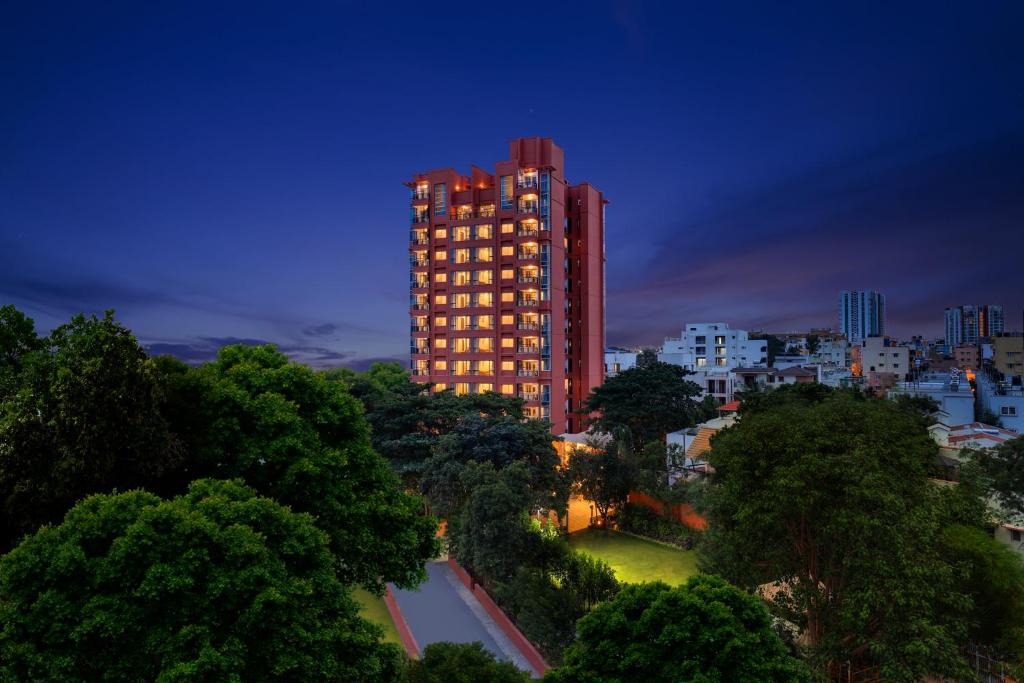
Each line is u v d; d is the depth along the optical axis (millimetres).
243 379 22344
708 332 120625
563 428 79125
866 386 99812
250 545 13102
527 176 76812
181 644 11617
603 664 14109
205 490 15281
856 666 22016
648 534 41812
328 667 12812
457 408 49781
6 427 16656
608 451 43719
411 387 56594
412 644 27906
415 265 82312
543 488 40625
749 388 76562
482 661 17594
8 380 18766
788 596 23562
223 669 11359
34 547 12523
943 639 17891
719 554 25859
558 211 78812
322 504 20172
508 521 31125
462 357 78812
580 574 27641
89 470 17156
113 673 11617
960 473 27359
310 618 13359
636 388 59281
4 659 11344
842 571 21062
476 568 32656
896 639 18734
